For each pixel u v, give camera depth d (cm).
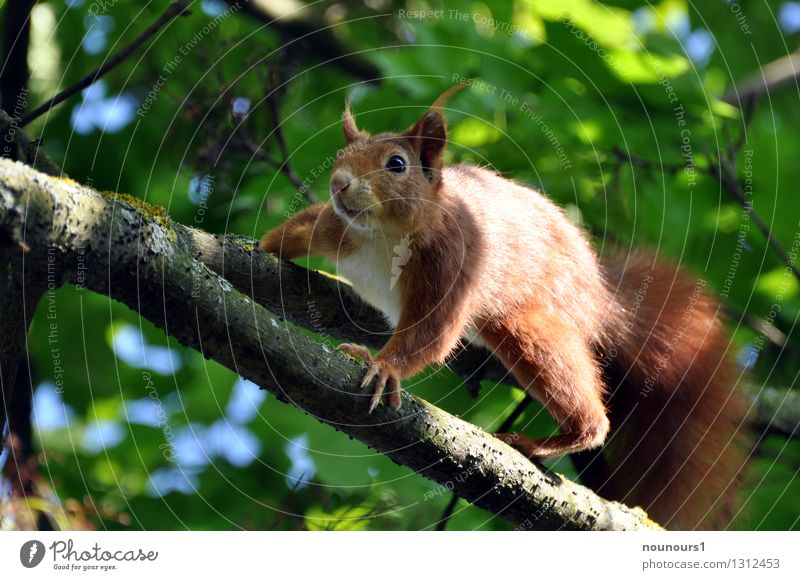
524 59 868
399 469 863
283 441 971
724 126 885
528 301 714
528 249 724
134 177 974
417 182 657
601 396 729
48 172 534
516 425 904
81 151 968
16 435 721
